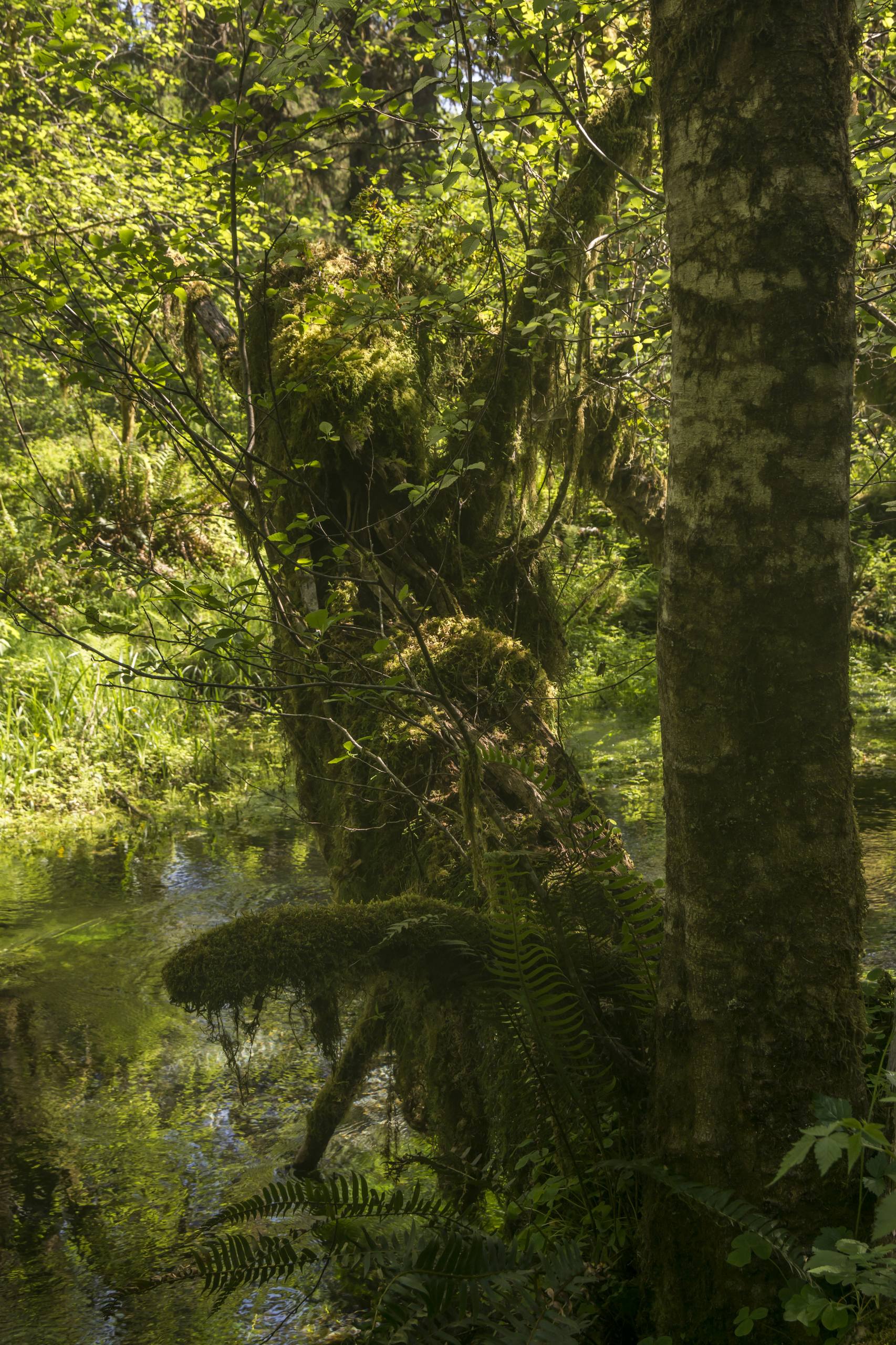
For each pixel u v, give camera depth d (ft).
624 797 27.40
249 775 31.24
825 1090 7.12
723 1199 6.89
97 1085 14.84
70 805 28.94
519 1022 8.95
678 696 7.39
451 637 14.06
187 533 26.66
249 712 12.23
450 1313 7.17
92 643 33.60
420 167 13.48
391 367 14.87
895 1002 8.39
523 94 12.58
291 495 14.76
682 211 7.20
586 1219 8.69
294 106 30.78
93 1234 11.48
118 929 20.33
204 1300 10.25
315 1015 10.37
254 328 15.72
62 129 35.45
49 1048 15.90
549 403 16.84
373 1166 12.47
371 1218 10.36
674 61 7.18
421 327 15.90
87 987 17.92
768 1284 6.99
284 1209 8.48
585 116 15.40
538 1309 7.00
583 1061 8.66
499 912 8.75
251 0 10.23
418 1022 10.75
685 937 7.48
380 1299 7.51
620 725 35.78
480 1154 10.40
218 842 25.86
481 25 11.48
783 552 7.04
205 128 11.23
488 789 12.94
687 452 7.29
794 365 6.93
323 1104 12.41
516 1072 9.18
